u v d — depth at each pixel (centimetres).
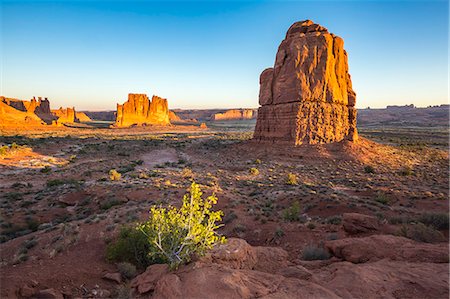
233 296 556
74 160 5278
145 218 1580
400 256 830
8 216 2044
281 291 588
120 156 5962
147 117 17975
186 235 843
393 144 6662
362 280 641
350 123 5181
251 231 1438
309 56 4956
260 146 5412
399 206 1966
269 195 2423
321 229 1352
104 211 2003
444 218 1222
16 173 3981
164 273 755
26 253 1142
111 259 1009
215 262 825
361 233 1202
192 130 16362
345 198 2080
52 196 2641
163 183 2975
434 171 3781
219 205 1978
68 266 960
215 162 5047
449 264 728
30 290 757
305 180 3338
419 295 575
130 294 698
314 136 4819
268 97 5500
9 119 13275
